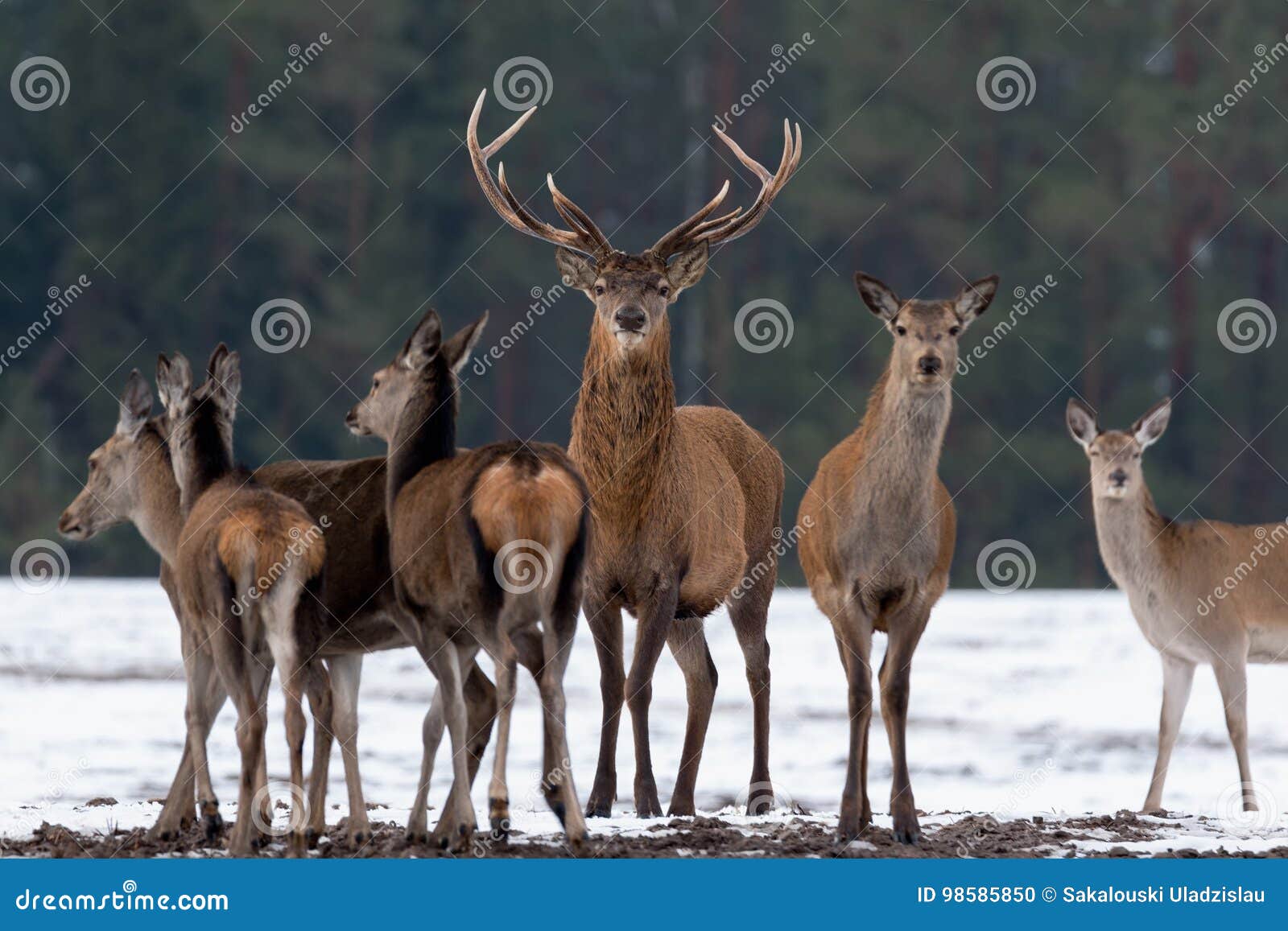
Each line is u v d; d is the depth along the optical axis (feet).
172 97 147.95
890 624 32.81
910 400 32.04
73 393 139.85
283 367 141.18
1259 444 150.71
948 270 148.77
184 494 31.91
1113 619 99.81
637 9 171.42
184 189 145.48
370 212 151.84
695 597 37.27
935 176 149.89
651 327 34.83
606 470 35.19
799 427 145.07
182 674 71.61
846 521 32.30
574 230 37.96
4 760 49.75
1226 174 150.61
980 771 53.21
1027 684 73.36
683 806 37.81
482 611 28.37
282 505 28.94
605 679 35.76
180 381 32.19
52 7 163.02
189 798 31.42
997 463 142.20
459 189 155.53
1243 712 42.45
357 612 31.14
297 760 28.30
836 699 68.74
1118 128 151.74
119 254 141.38
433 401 31.45
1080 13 156.25
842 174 152.87
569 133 162.91
